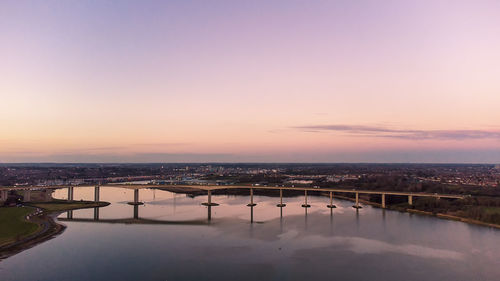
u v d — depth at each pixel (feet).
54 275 398.42
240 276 398.01
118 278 389.80
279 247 512.63
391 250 498.28
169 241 547.08
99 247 511.40
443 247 515.09
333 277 396.98
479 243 536.42
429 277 398.42
